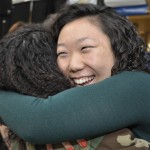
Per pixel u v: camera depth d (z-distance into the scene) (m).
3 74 0.95
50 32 1.02
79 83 0.97
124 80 0.90
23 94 0.93
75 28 0.96
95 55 0.94
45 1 1.74
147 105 0.88
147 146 0.87
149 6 1.65
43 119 0.85
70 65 0.95
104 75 0.96
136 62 0.96
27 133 0.86
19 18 1.80
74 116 0.85
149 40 1.86
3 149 1.03
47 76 0.93
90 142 0.88
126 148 0.86
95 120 0.85
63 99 0.87
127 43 0.96
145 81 0.91
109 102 0.86
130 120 0.87
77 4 1.03
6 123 0.92
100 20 0.97
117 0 1.61
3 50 0.96
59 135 0.85
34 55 0.95
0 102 0.94
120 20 0.98
